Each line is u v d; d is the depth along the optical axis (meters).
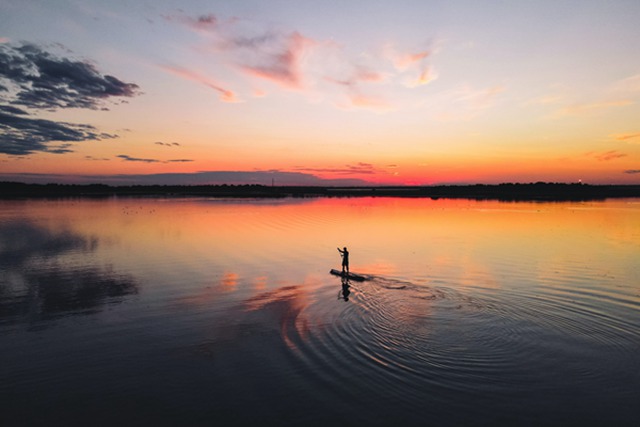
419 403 10.41
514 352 13.31
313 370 12.19
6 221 54.59
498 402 10.45
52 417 9.98
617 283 21.78
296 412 10.06
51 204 91.00
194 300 19.22
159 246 35.12
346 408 10.22
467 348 13.66
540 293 19.94
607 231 44.06
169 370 12.29
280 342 14.23
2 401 10.66
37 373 12.15
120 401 10.63
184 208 80.56
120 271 25.45
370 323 15.94
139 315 17.12
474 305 18.08
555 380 11.54
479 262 27.62
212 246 35.12
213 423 9.66
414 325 15.70
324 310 17.58
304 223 53.03
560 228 47.06
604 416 9.88
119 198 123.56
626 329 15.23
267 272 25.08
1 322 16.31
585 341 14.18
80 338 14.70
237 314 17.19
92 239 38.94
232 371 12.19
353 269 25.75
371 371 12.09
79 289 21.20
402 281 22.55
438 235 41.50
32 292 20.64
